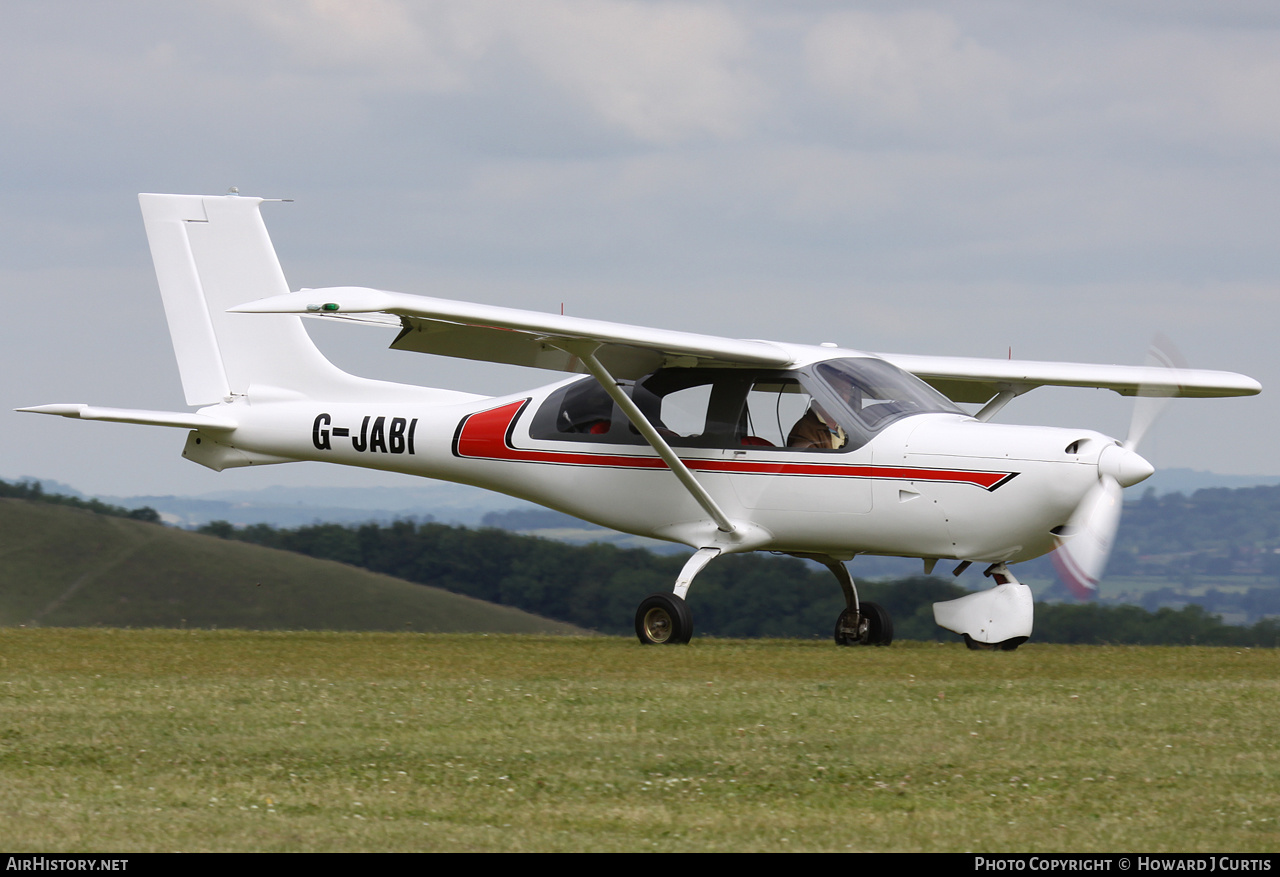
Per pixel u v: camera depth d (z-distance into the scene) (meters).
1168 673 27.92
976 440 33.22
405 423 42.50
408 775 18.58
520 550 99.56
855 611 38.56
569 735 20.98
